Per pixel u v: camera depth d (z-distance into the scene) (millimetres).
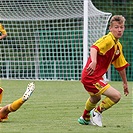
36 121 19516
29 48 44469
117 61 18750
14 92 31594
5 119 19312
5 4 42000
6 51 44562
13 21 44188
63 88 34500
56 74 44594
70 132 16750
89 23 42375
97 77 18062
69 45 44344
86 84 18188
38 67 44562
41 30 44188
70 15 42000
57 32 44031
